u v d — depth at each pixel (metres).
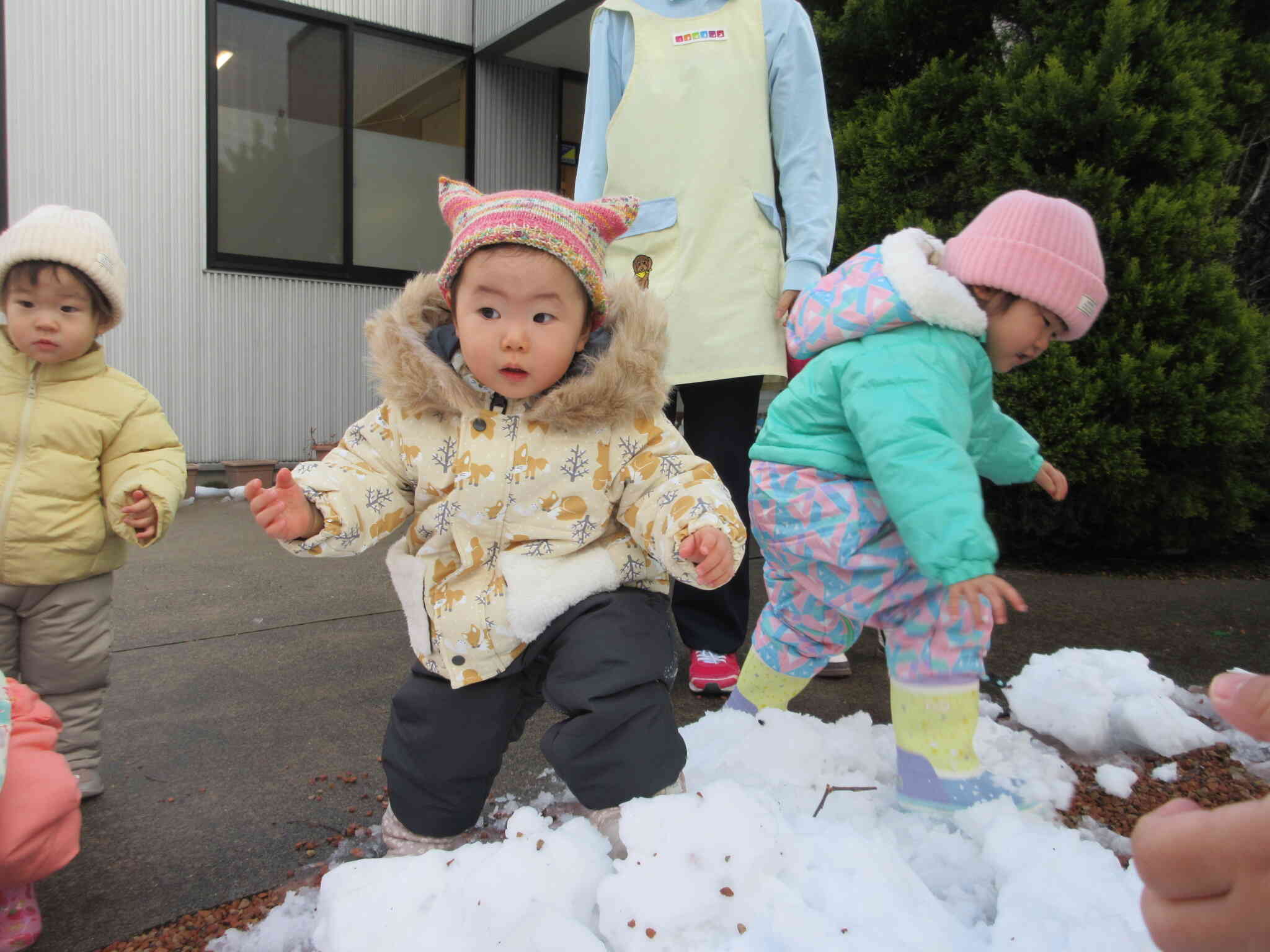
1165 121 3.85
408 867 1.48
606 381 1.66
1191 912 0.69
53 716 1.56
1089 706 2.34
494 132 7.91
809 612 2.17
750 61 2.79
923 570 1.76
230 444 6.89
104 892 1.71
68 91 6.17
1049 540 4.59
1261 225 5.07
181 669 2.94
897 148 4.28
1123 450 3.85
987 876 1.64
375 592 3.93
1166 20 4.03
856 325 1.98
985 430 2.26
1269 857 0.64
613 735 1.60
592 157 2.99
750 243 2.79
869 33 4.50
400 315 1.74
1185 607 3.64
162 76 6.46
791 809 1.84
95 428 2.09
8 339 2.12
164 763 2.26
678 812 1.46
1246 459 4.34
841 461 2.03
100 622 2.12
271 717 2.55
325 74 7.13
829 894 1.45
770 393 6.30
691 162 2.79
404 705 1.74
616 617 1.67
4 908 1.48
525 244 1.60
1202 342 3.86
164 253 6.56
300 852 1.85
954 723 1.89
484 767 1.72
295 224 7.11
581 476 1.71
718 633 2.72
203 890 1.71
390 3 7.33
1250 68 4.27
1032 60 4.08
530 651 1.71
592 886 1.44
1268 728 0.66
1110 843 1.83
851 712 2.61
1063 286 1.95
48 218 2.09
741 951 1.32
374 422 1.79
